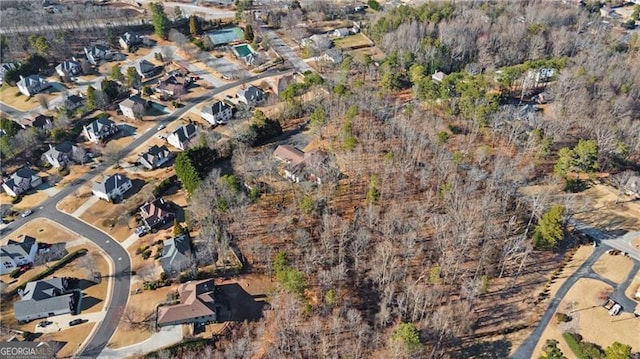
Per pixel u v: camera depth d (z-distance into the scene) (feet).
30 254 451.94
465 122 608.60
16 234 490.49
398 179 511.40
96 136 631.15
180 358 366.22
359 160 548.72
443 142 562.66
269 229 472.03
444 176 511.40
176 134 613.52
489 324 385.91
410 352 337.93
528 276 425.28
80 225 500.33
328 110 643.86
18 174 555.69
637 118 617.62
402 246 444.55
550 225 431.84
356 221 465.88
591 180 533.14
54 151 589.32
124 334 387.34
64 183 562.25
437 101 646.74
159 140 635.66
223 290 422.00
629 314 389.39
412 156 545.03
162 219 494.18
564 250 450.71
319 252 441.27
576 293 408.67
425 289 404.98
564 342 369.71
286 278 384.47
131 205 521.65
